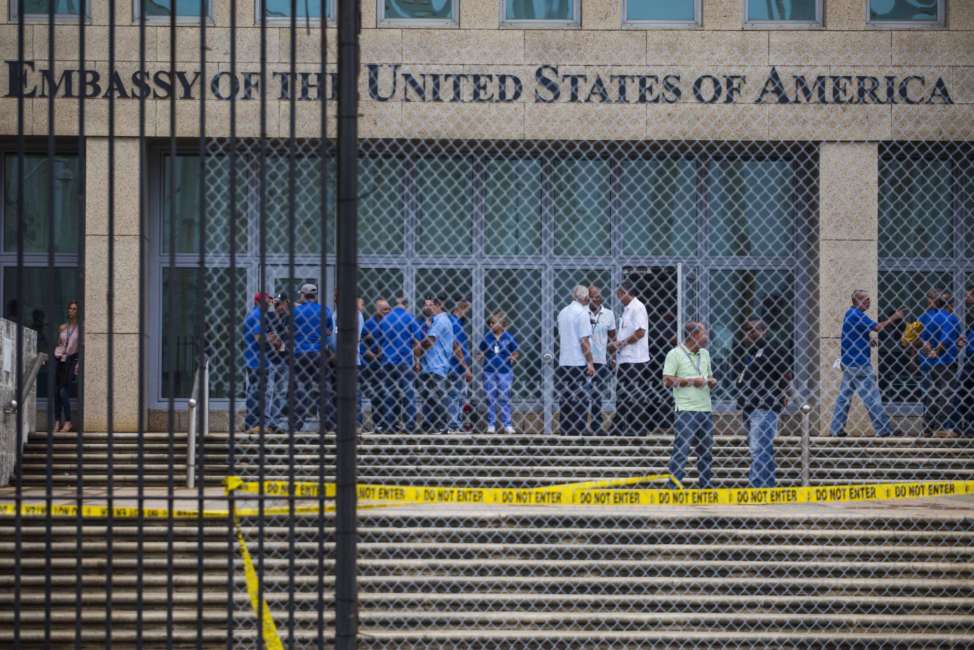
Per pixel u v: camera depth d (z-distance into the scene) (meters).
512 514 41.28
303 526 40.09
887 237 66.38
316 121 63.12
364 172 64.62
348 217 21.72
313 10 64.19
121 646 35.62
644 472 52.41
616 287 66.12
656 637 35.56
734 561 39.50
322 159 22.27
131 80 64.94
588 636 35.50
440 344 56.56
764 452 48.81
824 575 39.12
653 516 41.59
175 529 40.03
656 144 65.88
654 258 66.31
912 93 65.38
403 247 65.06
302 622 35.84
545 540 40.41
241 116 64.50
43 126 64.56
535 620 36.34
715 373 65.81
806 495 31.09
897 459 54.47
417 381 56.25
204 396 29.92
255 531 39.28
